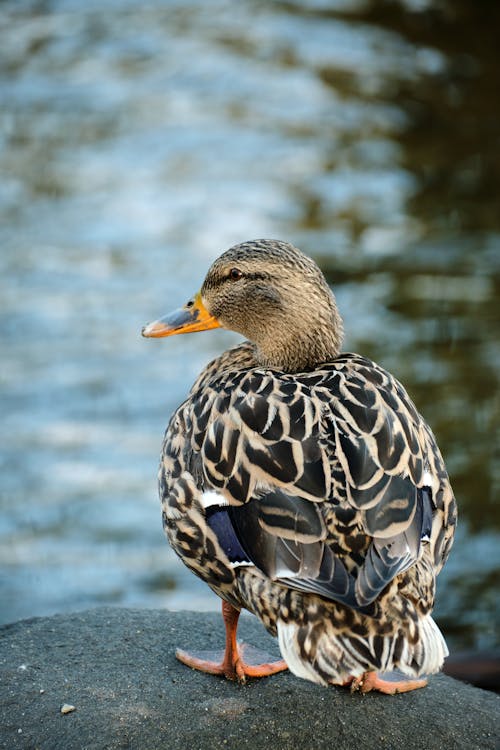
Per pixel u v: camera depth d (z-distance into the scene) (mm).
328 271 19828
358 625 5184
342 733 6008
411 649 5160
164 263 19547
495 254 20641
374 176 23906
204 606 11781
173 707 6191
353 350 17156
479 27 32969
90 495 13578
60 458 14336
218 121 26156
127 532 13039
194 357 16828
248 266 7219
